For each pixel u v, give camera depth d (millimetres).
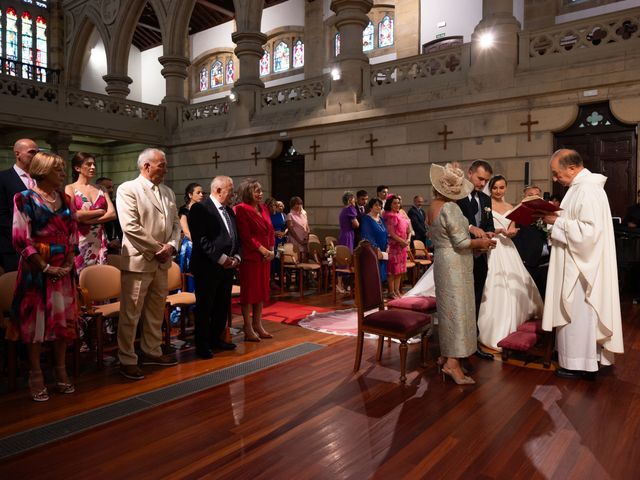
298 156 12234
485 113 8969
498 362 4098
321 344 4668
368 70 10711
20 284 3123
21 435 2705
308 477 2281
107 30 16734
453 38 13656
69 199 3338
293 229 8453
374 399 3262
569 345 3625
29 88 12250
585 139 8234
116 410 3064
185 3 14508
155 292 3916
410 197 9969
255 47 12906
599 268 3521
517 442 2635
